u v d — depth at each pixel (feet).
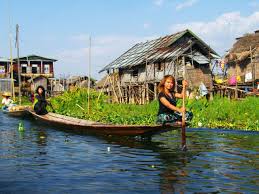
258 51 95.86
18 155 22.47
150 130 27.40
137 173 17.51
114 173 17.54
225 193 14.15
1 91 149.18
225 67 105.60
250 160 20.43
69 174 17.39
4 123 45.80
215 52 93.76
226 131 35.83
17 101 111.34
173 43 100.07
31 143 27.76
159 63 101.14
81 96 65.05
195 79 89.97
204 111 52.31
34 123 45.39
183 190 14.60
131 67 113.50
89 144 26.94
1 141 28.91
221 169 18.21
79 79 145.07
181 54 88.94
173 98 25.79
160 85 25.57
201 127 40.91
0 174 17.40
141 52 111.24
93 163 19.90
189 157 21.45
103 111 56.70
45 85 159.53
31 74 166.91
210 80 91.35
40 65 169.58
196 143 27.17
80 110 58.59
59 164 19.69
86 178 16.60
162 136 31.42
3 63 162.20
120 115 48.47
